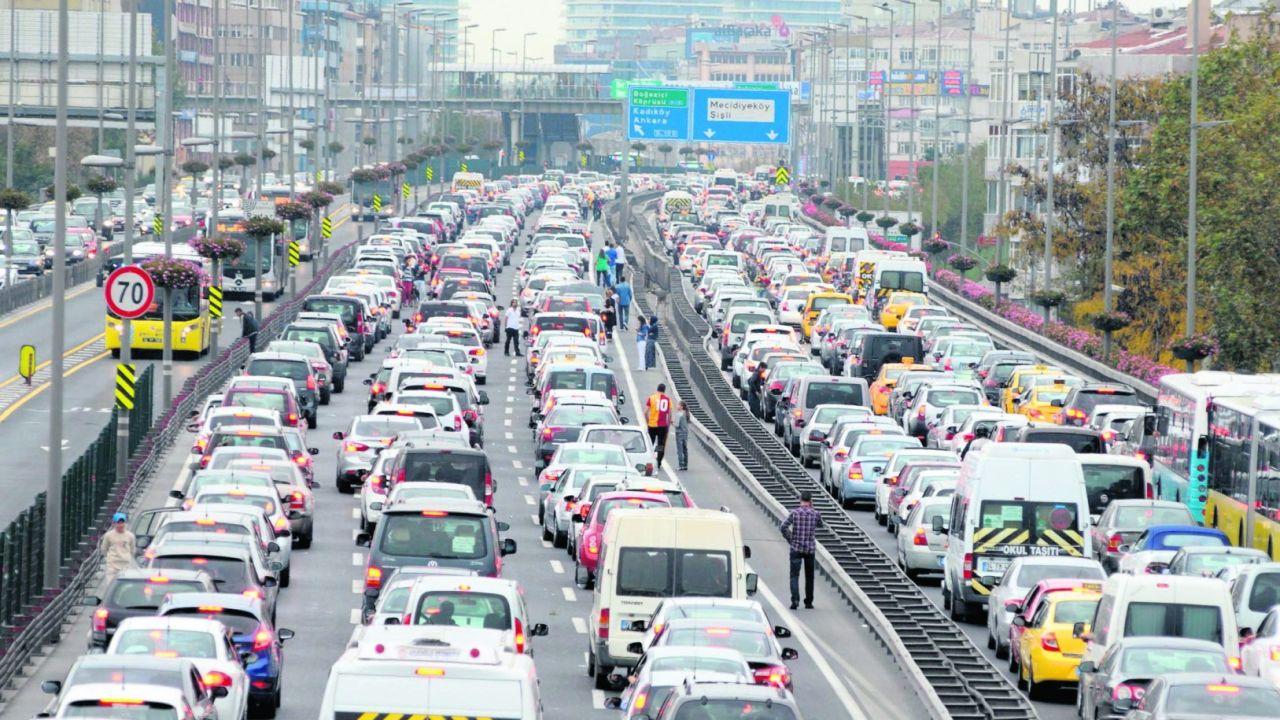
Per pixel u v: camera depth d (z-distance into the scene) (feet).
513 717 139.64
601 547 239.09
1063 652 231.50
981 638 279.08
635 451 374.63
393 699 139.44
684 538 231.91
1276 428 305.53
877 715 230.89
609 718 219.82
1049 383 468.75
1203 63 619.67
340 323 565.53
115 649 186.91
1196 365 561.43
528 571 319.27
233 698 185.47
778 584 325.01
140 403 420.36
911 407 469.16
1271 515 306.14
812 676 253.85
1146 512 306.35
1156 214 619.67
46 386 535.19
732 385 590.96
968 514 286.66
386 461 341.41
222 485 301.22
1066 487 285.23
